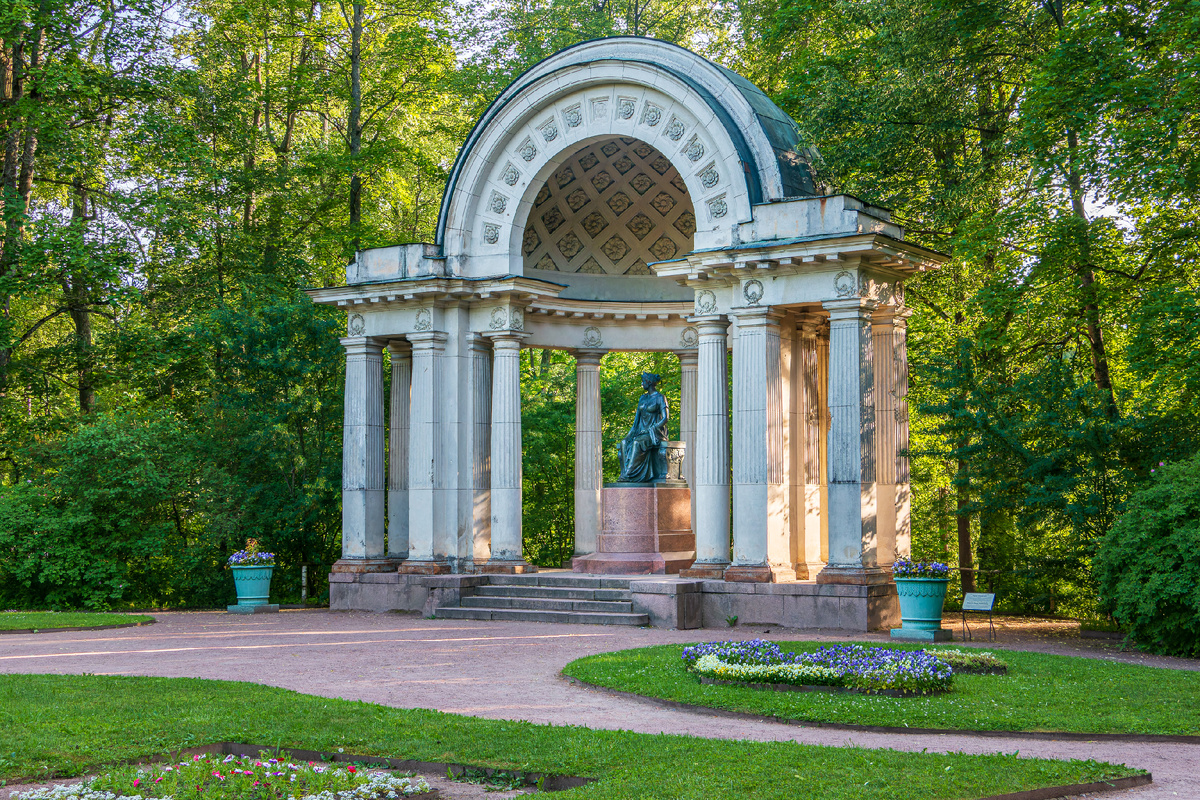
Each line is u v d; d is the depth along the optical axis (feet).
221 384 126.41
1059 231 88.17
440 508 105.19
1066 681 53.57
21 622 88.79
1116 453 82.94
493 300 105.91
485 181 106.52
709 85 94.22
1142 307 85.76
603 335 119.44
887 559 88.48
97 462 115.96
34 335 165.89
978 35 99.45
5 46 124.36
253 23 150.82
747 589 85.76
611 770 34.14
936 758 35.65
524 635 79.51
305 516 124.06
